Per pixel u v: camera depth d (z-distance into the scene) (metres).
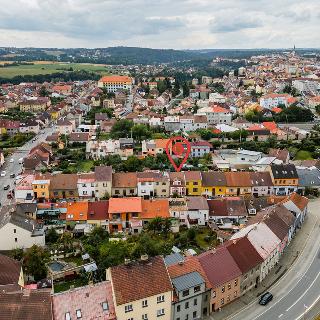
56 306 83.75
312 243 135.25
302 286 110.69
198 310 96.75
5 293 84.00
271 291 108.62
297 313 99.50
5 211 143.00
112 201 149.88
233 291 103.25
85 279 112.44
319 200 175.62
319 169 198.12
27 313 81.00
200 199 153.25
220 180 179.38
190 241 136.25
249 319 97.31
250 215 153.25
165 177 176.75
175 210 148.25
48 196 171.88
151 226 141.25
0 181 199.88
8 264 104.12
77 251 128.38
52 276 113.38
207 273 98.69
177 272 96.62
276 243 118.75
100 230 138.12
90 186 173.25
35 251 117.31
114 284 86.44
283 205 143.62
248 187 178.88
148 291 87.69
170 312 91.81
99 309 85.44
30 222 137.12
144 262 91.62
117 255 118.06
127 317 86.38
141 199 153.00
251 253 109.00
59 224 145.00
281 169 182.62
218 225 147.00
